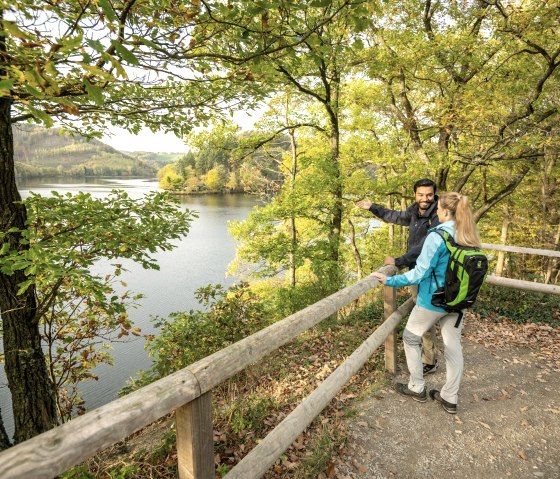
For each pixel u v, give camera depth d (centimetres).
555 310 542
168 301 3500
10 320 399
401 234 1712
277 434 191
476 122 788
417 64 888
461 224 265
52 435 97
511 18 747
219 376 148
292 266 1062
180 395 130
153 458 267
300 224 1470
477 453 262
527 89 835
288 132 1171
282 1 228
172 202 493
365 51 872
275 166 1609
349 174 1179
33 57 220
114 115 432
